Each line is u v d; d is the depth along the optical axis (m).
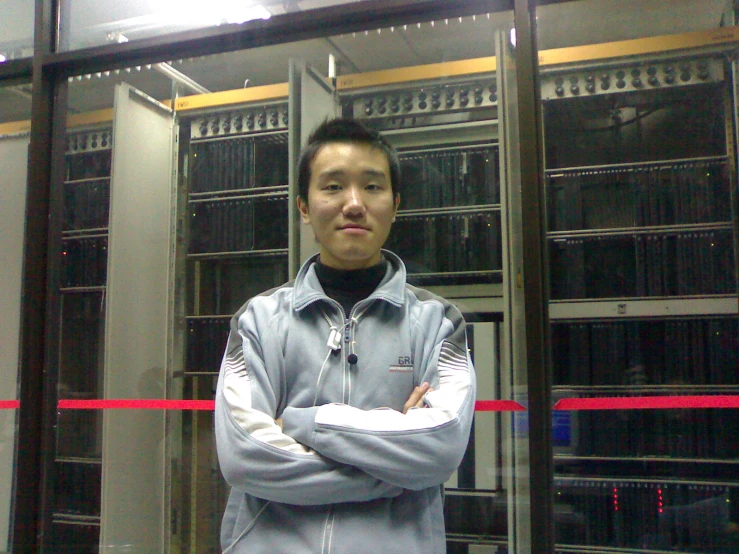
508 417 1.90
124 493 2.13
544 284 1.48
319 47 1.96
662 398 1.69
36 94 1.87
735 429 1.87
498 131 1.97
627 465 1.95
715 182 1.94
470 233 2.11
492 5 1.58
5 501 2.18
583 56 1.94
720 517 1.87
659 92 1.99
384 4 1.62
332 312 1.24
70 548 2.24
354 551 1.06
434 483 1.08
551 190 2.08
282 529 1.13
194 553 2.21
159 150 2.30
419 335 1.23
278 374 1.20
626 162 2.04
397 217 2.17
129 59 1.85
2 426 2.21
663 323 1.96
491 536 1.91
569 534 1.95
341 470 1.05
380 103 2.15
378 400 1.17
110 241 2.10
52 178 1.87
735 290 1.89
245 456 1.07
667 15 1.86
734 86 1.88
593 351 2.01
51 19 1.92
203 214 2.35
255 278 2.33
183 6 1.94
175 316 2.29
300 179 1.34
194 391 2.31
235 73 2.20
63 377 2.32
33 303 1.81
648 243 1.99
